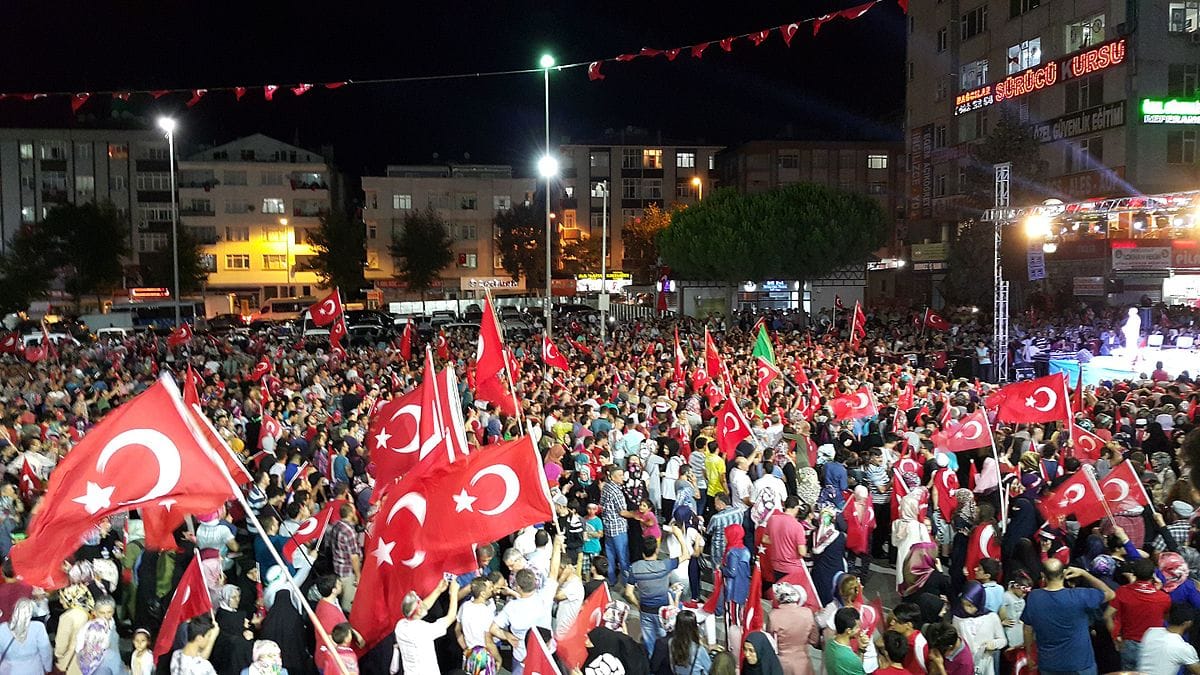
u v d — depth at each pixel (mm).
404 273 85062
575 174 96938
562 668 8344
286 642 8648
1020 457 14555
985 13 57938
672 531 10609
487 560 10086
